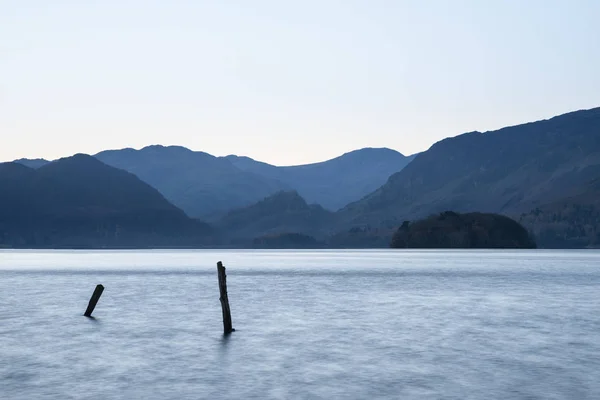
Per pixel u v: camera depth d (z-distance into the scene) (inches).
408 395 1003.9
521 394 1010.7
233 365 1225.4
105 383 1081.4
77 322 1835.6
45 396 997.2
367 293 2923.2
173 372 1165.1
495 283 3673.7
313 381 1096.2
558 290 3107.8
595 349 1391.5
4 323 1815.9
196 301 2490.2
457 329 1689.2
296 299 2596.0
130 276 4574.3
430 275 4670.3
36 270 5674.2
